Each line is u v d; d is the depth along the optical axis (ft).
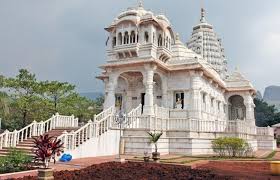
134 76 125.70
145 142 82.69
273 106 362.94
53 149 43.52
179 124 92.68
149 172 45.19
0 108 116.78
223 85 156.46
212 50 216.54
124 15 118.11
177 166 53.36
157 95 123.54
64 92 146.00
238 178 42.04
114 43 119.24
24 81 130.11
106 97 126.21
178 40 138.72
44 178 37.27
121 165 52.39
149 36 112.47
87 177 40.83
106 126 84.43
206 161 67.97
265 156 92.22
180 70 117.60
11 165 51.96
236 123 106.63
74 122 110.52
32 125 87.86
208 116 127.24
